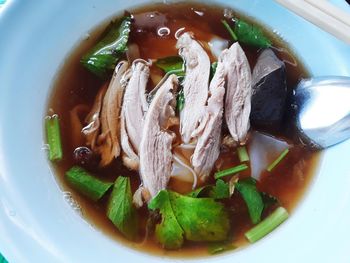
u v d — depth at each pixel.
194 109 0.20
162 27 0.22
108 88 0.21
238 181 0.19
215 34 0.22
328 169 0.19
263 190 0.19
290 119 0.20
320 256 0.16
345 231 0.16
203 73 0.21
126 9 0.22
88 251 0.16
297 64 0.21
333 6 0.19
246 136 0.20
